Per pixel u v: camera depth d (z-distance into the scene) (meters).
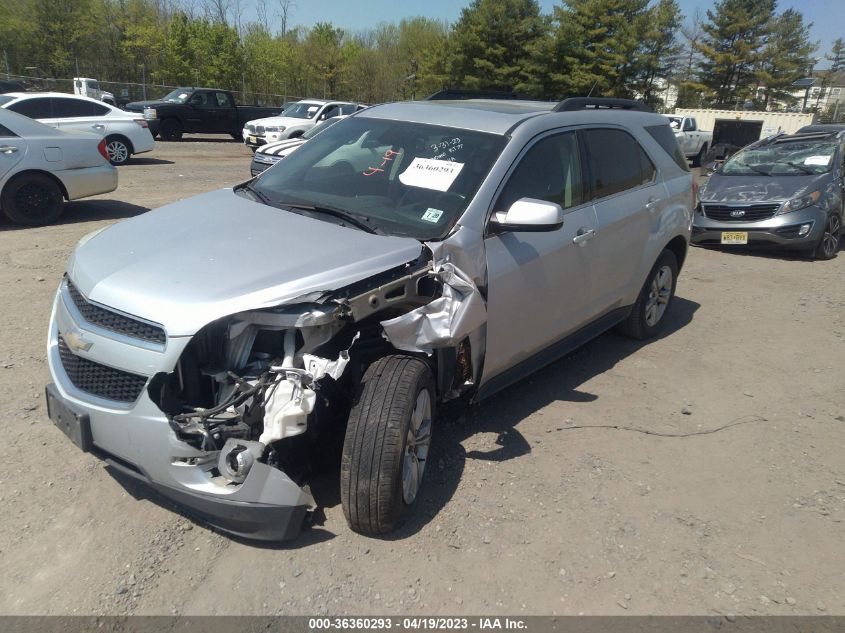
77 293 3.16
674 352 5.73
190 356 2.84
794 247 9.34
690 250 9.95
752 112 31.44
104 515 3.18
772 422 4.55
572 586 2.93
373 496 2.96
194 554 2.97
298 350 2.95
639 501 3.57
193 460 2.76
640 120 5.45
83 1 43.25
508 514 3.38
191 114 23.47
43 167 8.69
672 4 43.62
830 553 3.24
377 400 3.00
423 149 4.06
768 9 51.59
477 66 44.66
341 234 3.41
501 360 3.90
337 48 54.03
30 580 2.78
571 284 4.37
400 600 2.79
